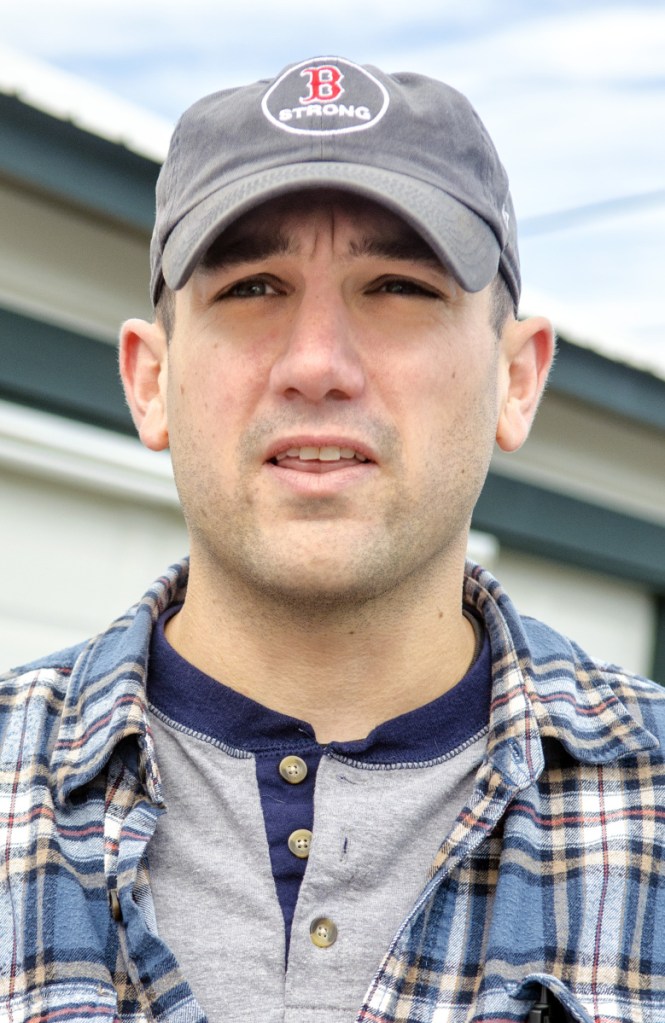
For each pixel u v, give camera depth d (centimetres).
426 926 139
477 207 149
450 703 152
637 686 170
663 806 152
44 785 149
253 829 142
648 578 467
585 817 151
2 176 282
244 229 145
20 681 162
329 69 149
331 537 140
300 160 144
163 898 140
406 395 144
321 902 138
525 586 434
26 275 291
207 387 146
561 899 144
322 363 139
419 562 146
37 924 138
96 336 307
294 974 134
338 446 142
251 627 149
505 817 148
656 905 145
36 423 294
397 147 146
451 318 148
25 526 292
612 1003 138
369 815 142
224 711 148
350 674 150
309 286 144
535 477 418
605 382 417
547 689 161
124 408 312
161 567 322
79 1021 131
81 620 303
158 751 149
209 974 134
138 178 302
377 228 144
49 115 280
